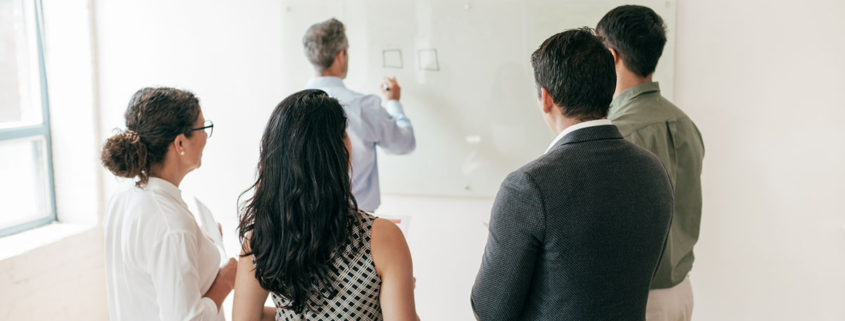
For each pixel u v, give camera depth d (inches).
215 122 102.9
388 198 100.3
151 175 54.3
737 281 90.9
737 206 89.2
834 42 83.0
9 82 98.1
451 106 95.3
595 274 40.9
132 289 54.2
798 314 89.8
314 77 91.1
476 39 92.8
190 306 51.3
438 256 100.1
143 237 51.4
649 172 43.0
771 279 89.8
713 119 87.7
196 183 105.6
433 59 94.5
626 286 42.2
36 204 104.5
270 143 39.6
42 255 94.0
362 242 40.7
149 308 54.7
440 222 99.3
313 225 38.6
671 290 61.0
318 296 41.3
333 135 39.6
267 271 40.1
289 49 98.4
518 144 94.3
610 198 40.6
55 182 107.0
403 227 73.9
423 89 95.7
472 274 99.5
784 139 86.4
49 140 105.7
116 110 105.1
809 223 87.4
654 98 58.6
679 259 60.7
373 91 96.8
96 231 106.0
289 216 38.5
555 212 40.1
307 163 38.6
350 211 41.3
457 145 96.3
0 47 96.1
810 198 86.8
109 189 107.2
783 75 85.0
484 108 94.3
